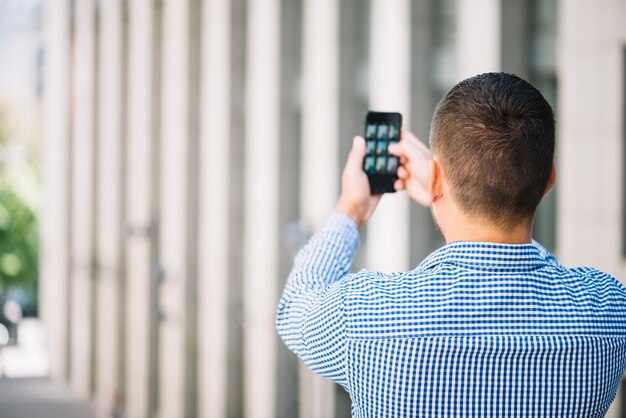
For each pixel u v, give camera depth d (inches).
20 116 1865.2
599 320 67.2
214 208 592.7
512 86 66.1
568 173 306.8
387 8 407.5
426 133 398.6
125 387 808.9
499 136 65.2
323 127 464.4
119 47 800.3
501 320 66.1
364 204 79.4
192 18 629.0
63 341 979.3
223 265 584.4
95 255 885.8
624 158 295.7
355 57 458.3
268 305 526.9
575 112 303.9
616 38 292.4
